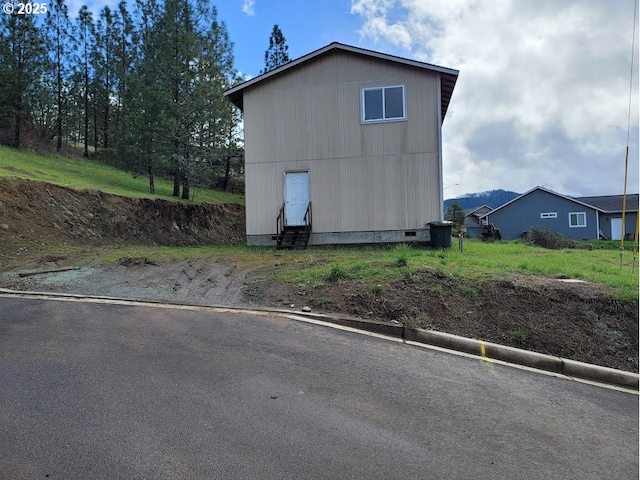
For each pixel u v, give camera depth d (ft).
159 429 9.14
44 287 22.62
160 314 18.39
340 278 22.53
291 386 11.68
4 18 67.21
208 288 23.30
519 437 9.75
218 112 68.23
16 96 68.18
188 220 62.64
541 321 17.62
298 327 17.07
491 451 9.05
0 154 58.44
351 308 18.94
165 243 49.98
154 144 64.49
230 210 83.20
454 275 21.81
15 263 27.73
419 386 12.26
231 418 9.75
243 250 39.52
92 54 100.89
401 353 14.94
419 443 9.16
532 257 31.99
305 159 43.70
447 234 38.19
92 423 9.29
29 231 34.76
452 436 9.57
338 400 11.00
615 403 12.28
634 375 14.52
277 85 44.29
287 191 44.11
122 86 91.66
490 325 17.54
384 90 42.29
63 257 30.48
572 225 110.93
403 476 7.91
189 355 13.62
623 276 22.70
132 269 27.96
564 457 9.02
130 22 98.78
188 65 66.95
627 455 9.25
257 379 12.01
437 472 8.13
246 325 17.10
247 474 7.72
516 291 19.63
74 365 12.50
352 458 8.41
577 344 16.47
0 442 8.45
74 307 19.15
